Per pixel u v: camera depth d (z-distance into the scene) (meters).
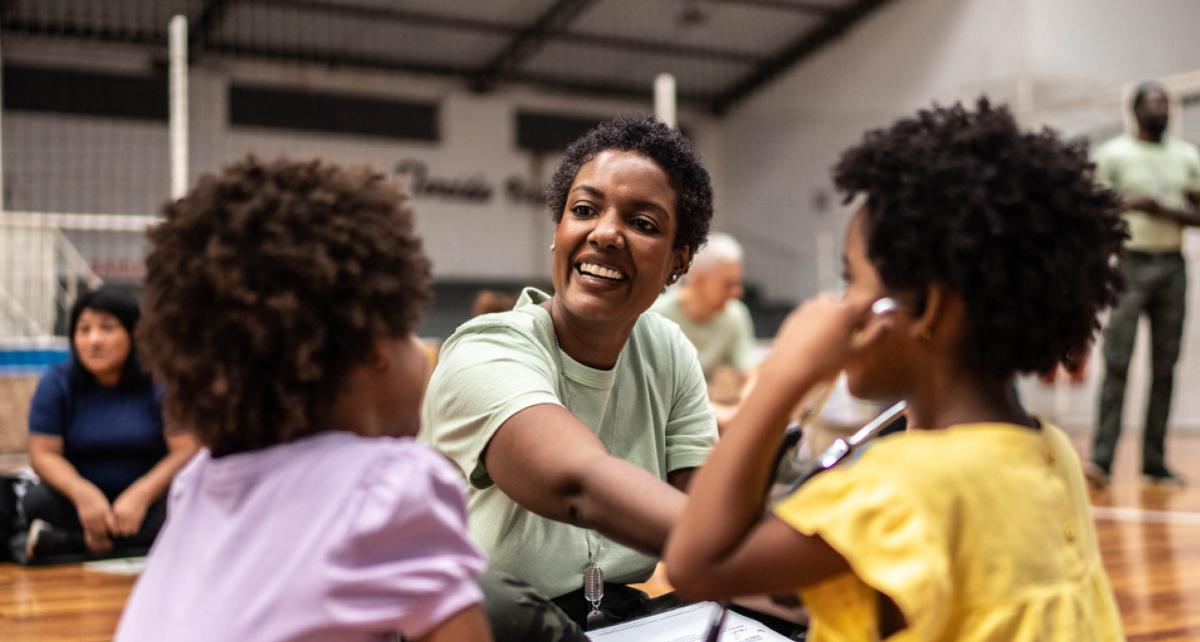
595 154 1.42
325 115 12.33
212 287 0.81
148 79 11.26
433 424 1.29
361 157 12.51
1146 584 2.50
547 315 1.42
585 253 1.37
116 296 3.08
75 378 3.10
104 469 3.14
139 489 3.04
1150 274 4.25
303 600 0.78
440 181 12.90
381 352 0.86
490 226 13.19
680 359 1.55
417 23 11.80
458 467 1.35
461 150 13.05
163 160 11.31
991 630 0.78
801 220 12.88
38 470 3.04
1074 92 9.30
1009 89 9.69
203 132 11.57
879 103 11.66
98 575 2.83
